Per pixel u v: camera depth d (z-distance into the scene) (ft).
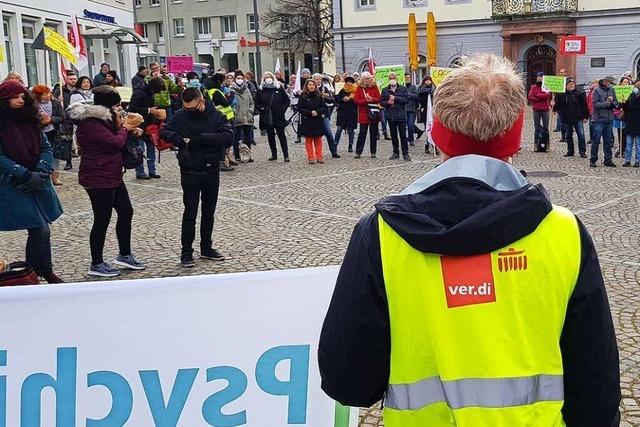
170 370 8.93
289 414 9.04
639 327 16.55
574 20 109.50
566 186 36.73
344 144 60.39
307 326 8.96
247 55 201.46
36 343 8.86
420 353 5.28
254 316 8.93
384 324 5.32
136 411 8.98
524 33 112.47
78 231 27.99
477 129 5.28
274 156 49.52
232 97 47.01
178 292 8.85
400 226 5.22
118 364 8.92
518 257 5.17
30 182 18.38
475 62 5.58
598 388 5.31
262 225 28.43
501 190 5.21
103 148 20.57
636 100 42.19
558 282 5.20
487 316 5.17
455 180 5.19
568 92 48.14
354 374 5.45
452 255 5.17
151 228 28.30
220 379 8.98
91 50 87.15
